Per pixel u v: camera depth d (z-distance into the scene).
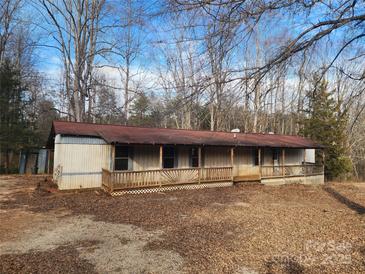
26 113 29.06
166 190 16.17
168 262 6.12
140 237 7.81
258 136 22.66
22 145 24.44
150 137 16.08
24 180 18.86
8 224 8.89
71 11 22.86
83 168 15.05
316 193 17.42
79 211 10.80
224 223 9.34
